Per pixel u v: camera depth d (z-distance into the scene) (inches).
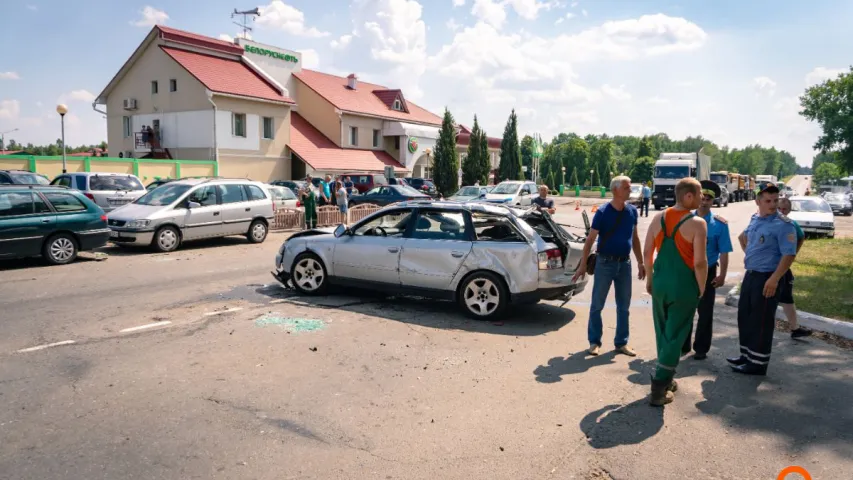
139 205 553.9
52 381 195.5
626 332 239.9
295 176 1454.2
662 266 179.9
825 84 1354.6
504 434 162.6
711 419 174.2
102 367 210.1
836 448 156.2
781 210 269.4
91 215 467.8
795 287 376.5
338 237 329.7
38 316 283.9
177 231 545.0
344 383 198.8
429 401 184.9
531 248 283.0
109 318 281.0
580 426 168.4
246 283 378.6
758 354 211.6
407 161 1739.7
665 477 140.6
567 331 274.7
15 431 158.2
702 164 1553.9
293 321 278.7
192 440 155.2
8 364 211.8
